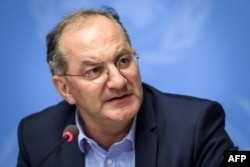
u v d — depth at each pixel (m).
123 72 3.79
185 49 7.30
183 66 7.31
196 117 4.29
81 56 3.81
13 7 7.59
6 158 7.48
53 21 7.52
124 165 4.29
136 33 7.40
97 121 4.04
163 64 7.36
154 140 4.24
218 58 7.22
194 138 4.17
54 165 4.47
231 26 7.20
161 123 4.36
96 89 3.82
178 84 7.32
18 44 7.54
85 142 4.41
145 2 7.37
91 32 3.82
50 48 4.22
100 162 4.39
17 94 7.55
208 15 7.24
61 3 7.53
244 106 7.18
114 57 3.77
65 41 3.97
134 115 3.93
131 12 7.41
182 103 4.51
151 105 4.53
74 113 4.73
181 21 7.31
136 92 3.87
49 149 4.66
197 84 7.27
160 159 4.15
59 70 4.09
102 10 4.15
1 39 7.54
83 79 3.87
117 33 3.87
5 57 7.52
